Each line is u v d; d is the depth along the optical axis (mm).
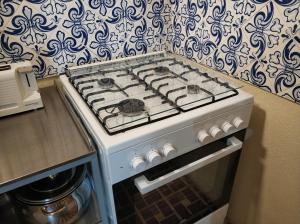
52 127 800
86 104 823
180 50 1294
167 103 808
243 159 1146
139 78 1000
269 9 821
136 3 1140
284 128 907
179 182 889
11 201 842
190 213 1026
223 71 1075
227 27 990
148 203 838
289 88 841
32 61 1010
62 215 842
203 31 1110
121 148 632
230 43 1000
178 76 1022
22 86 864
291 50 798
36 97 889
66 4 979
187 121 721
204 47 1134
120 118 735
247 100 848
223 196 1106
